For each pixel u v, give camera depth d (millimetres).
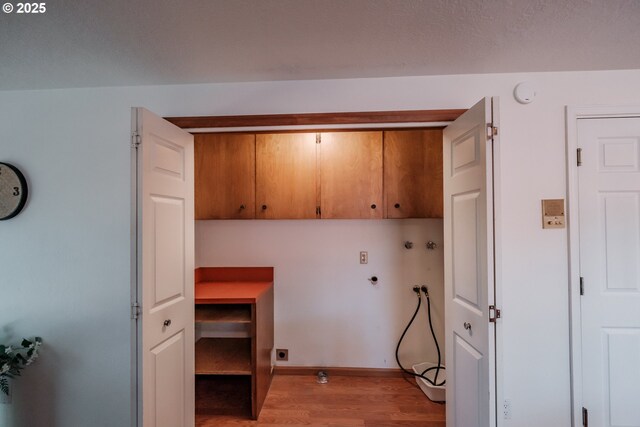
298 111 1599
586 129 1503
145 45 1280
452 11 1091
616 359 1470
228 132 1632
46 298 1581
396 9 1078
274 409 2039
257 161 2227
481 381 1237
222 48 1312
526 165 1506
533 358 1474
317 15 1106
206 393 2236
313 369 2500
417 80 1563
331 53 1358
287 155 2213
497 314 1172
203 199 2244
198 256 2541
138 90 1622
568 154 1489
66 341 1568
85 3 1021
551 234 1489
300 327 2525
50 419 1566
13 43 1235
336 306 2518
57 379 1568
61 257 1578
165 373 1414
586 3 1047
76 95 1618
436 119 1547
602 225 1493
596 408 1461
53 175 1596
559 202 1490
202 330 2553
